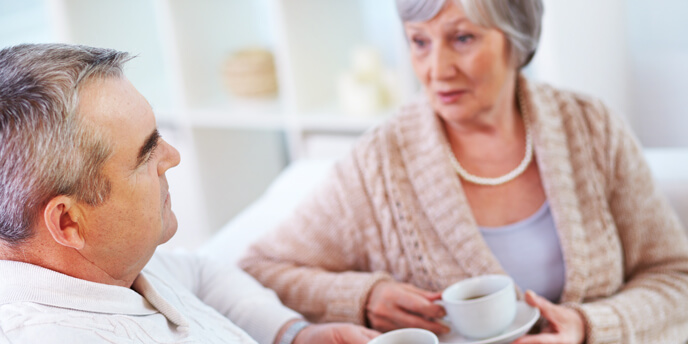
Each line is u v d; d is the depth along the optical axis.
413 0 1.21
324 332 1.17
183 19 2.83
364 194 1.38
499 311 1.10
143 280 0.95
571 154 1.35
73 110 0.79
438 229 1.33
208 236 3.02
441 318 1.24
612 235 1.34
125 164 0.84
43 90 0.78
